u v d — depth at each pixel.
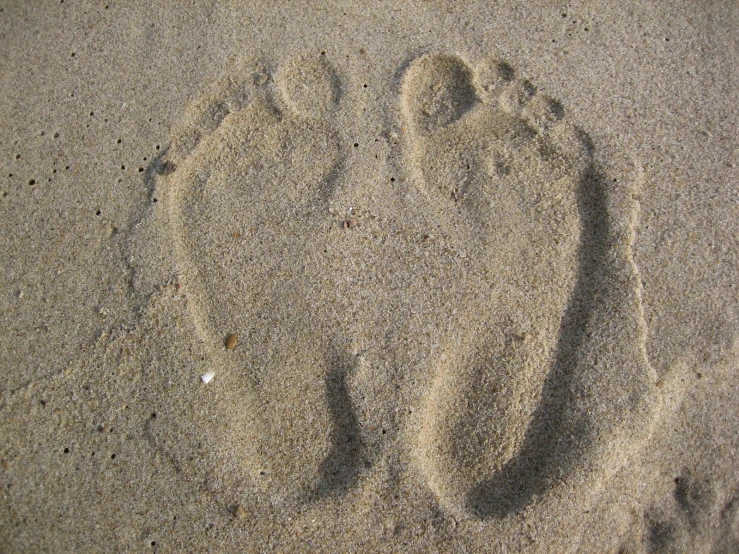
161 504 0.38
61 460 0.39
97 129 0.42
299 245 0.41
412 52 0.42
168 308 0.40
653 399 0.38
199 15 0.43
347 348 0.40
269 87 0.42
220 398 0.39
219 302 0.40
